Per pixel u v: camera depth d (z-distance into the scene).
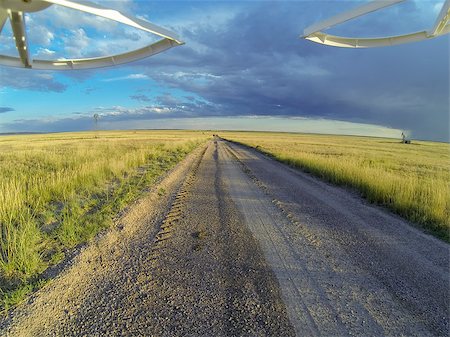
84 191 8.05
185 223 6.03
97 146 28.36
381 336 2.71
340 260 4.35
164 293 3.35
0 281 3.43
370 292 3.47
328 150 38.09
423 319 2.98
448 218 6.04
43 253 4.18
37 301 3.10
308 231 5.67
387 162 22.73
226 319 2.88
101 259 4.23
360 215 6.93
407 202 7.00
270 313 3.00
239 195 8.90
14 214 5.55
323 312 3.04
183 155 22.02
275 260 4.30
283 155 23.36
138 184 9.19
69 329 2.72
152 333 2.66
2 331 2.66
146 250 4.61
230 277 3.76
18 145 35.25
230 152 30.91
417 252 4.70
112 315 2.94
